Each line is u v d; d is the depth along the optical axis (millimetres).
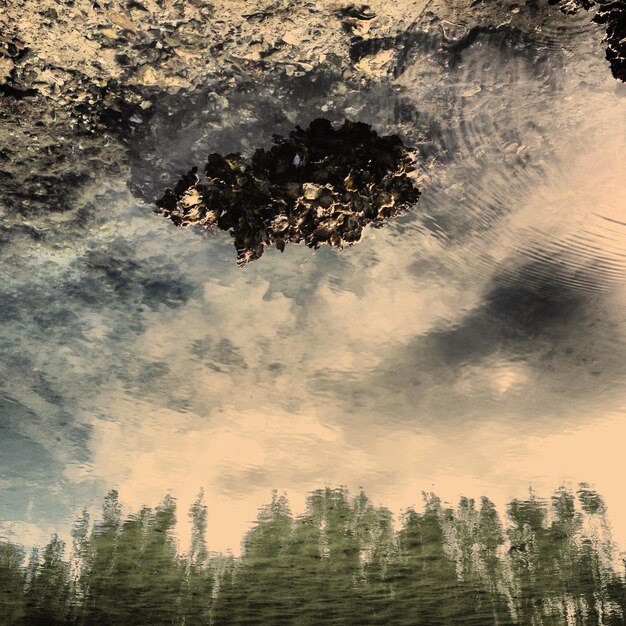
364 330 7785
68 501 9477
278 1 5699
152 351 8141
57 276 7477
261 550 9695
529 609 9633
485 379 7883
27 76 5969
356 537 9453
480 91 6023
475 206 6590
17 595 10438
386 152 5480
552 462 8305
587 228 6516
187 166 6418
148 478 9133
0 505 9594
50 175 6578
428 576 9750
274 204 5414
